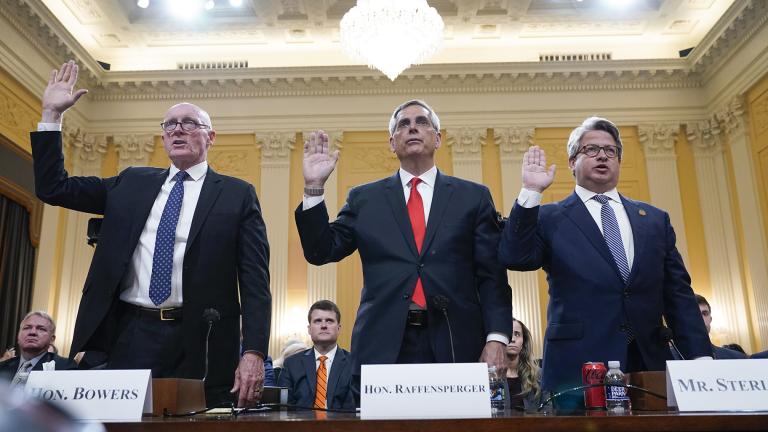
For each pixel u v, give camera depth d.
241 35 10.21
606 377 1.85
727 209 9.54
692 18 9.80
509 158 9.92
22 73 8.43
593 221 2.44
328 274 9.41
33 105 8.73
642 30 10.16
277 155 9.98
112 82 10.04
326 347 4.09
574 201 2.53
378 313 2.18
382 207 2.39
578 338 2.25
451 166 9.95
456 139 9.98
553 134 10.10
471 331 2.20
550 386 2.24
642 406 1.80
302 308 9.31
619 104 10.12
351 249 2.45
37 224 8.66
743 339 9.01
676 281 2.46
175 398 1.68
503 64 10.00
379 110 10.14
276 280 9.38
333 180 9.85
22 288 8.27
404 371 1.61
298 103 10.19
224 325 2.31
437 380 1.60
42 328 4.34
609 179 2.52
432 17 6.96
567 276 2.36
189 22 9.85
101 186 2.49
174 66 10.46
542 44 10.48
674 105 10.10
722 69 9.62
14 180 8.23
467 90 10.17
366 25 6.84
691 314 2.39
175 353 2.21
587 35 10.28
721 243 9.50
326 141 2.30
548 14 9.76
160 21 9.79
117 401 1.57
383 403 1.57
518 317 9.15
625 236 2.44
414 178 2.46
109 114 10.14
